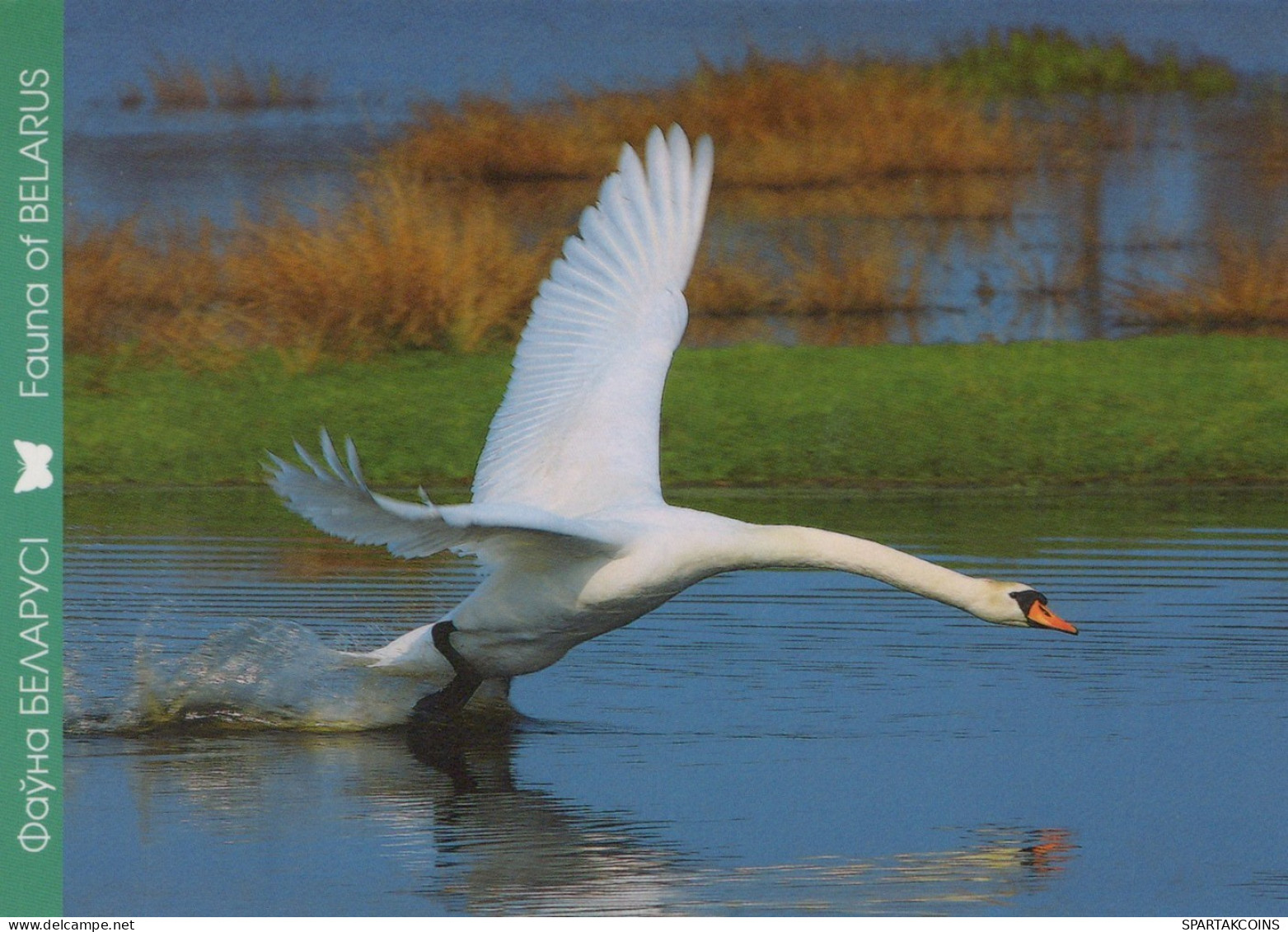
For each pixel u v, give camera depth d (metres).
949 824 8.05
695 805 8.30
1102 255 24.41
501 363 19.28
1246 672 10.30
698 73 30.52
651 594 8.90
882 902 7.21
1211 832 7.96
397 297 19.73
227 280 20.89
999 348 19.80
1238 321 21.47
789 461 16.44
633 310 9.86
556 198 25.88
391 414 17.58
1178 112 34.66
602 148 27.83
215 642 10.61
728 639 11.33
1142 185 28.69
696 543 8.87
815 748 9.15
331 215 22.52
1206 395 18.06
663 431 17.02
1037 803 8.30
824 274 22.19
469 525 7.84
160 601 11.75
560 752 9.17
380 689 10.16
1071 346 19.88
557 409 9.65
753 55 30.77
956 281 23.30
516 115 28.61
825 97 29.58
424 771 8.90
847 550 8.99
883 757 9.02
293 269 19.88
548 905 7.18
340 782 8.73
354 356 19.28
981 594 8.94
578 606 8.93
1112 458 16.56
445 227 20.80
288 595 11.95
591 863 7.63
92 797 8.50
